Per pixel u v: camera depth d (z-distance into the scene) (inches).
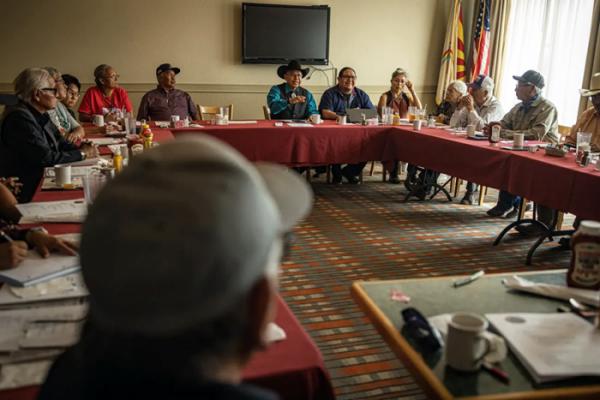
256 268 18.7
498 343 40.3
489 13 252.4
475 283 53.9
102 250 18.1
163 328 17.4
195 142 20.8
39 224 70.7
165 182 18.9
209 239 17.7
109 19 232.1
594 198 108.6
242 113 257.1
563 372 36.9
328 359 84.3
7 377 36.2
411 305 48.9
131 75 239.8
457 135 169.9
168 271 17.4
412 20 270.1
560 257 133.6
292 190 26.2
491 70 256.4
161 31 238.8
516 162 131.7
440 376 37.3
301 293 109.1
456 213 172.7
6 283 50.0
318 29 254.1
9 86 227.6
